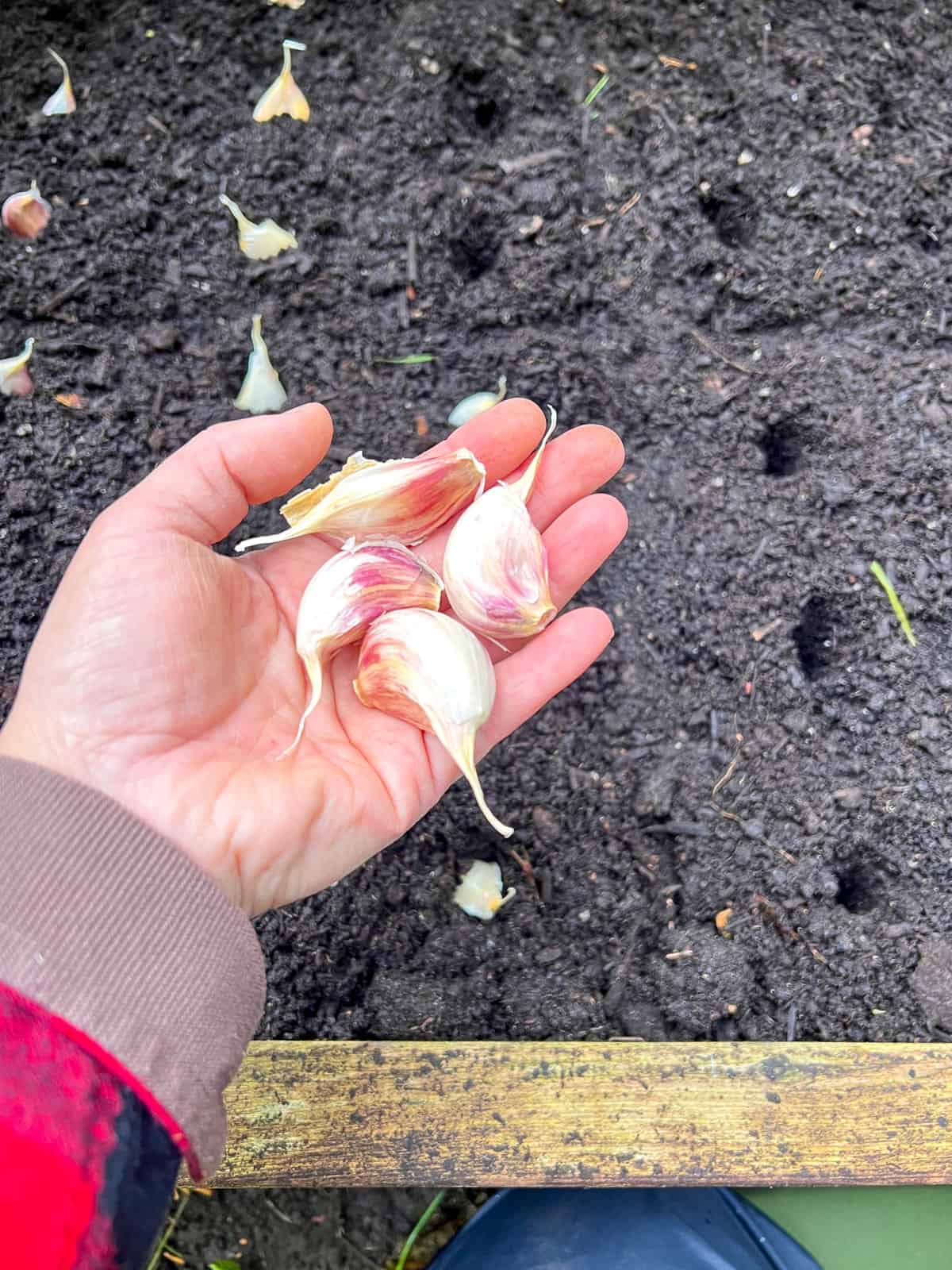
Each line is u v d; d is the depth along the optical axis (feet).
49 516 1.07
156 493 0.70
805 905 1.01
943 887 1.01
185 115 1.11
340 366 1.10
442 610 0.87
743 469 1.08
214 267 1.10
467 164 1.11
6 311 1.08
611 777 1.04
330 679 0.82
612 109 1.11
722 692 1.05
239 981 0.65
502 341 1.10
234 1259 0.98
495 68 1.12
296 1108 0.87
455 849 1.03
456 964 1.00
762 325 1.11
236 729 0.74
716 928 1.01
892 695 1.04
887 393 1.08
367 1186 0.88
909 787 1.03
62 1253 0.54
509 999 0.99
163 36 1.11
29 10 1.11
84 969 0.59
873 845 1.03
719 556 1.07
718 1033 0.99
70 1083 0.56
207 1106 0.60
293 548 0.86
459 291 1.11
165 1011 0.60
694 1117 0.88
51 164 1.09
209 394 1.09
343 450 1.08
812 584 1.06
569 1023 0.98
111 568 0.67
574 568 0.89
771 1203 0.96
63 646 0.67
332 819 0.73
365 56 1.11
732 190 1.11
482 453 0.89
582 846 1.04
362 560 0.81
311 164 1.11
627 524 0.91
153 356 1.09
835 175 1.10
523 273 1.10
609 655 1.06
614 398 1.09
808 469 1.08
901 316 1.10
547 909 1.03
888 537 1.06
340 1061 0.89
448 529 0.90
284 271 1.10
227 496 0.75
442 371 1.10
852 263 1.10
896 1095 0.89
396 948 1.01
